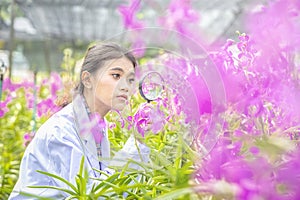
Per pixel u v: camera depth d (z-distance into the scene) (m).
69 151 1.85
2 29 11.88
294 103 1.17
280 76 1.19
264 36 1.11
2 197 2.85
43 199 1.22
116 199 1.35
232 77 1.24
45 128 1.95
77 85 1.66
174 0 1.34
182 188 1.00
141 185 1.31
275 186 0.90
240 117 1.24
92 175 1.75
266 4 1.10
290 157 1.01
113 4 8.39
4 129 3.98
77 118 1.55
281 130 1.22
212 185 0.95
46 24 10.32
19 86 4.47
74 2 8.29
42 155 1.91
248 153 1.12
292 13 1.04
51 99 3.77
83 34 11.14
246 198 0.87
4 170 3.07
